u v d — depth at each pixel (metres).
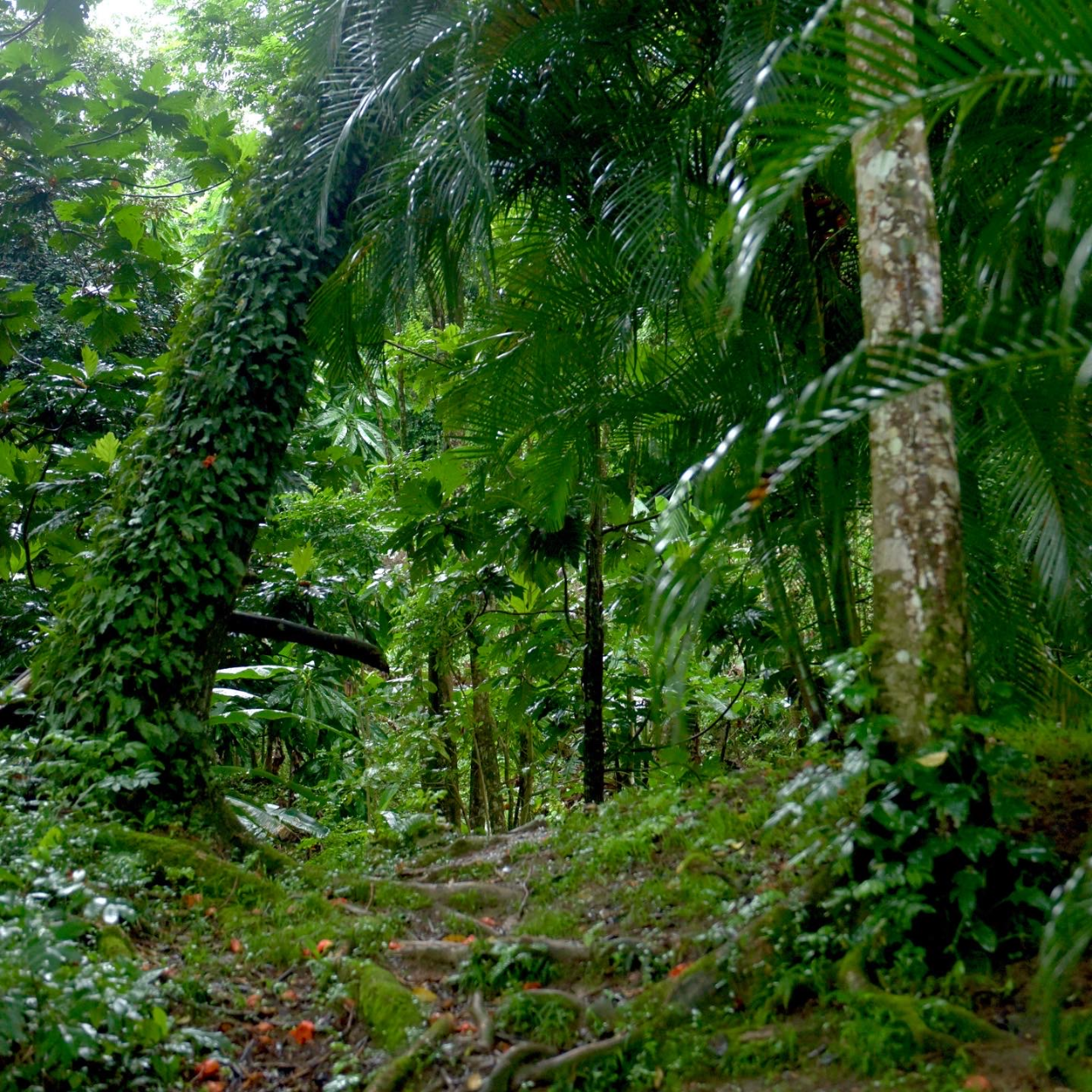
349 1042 3.07
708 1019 2.78
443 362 6.69
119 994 2.62
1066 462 3.75
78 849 3.88
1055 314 3.46
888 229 2.84
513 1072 2.72
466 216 4.86
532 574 6.15
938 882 2.78
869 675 2.99
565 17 4.30
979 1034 2.36
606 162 4.65
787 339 4.35
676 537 3.53
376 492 8.23
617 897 3.79
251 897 4.17
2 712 5.22
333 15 5.27
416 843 5.88
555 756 8.18
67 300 7.17
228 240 5.66
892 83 2.33
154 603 5.02
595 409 4.73
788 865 2.98
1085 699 4.26
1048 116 3.60
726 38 3.72
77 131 6.93
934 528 2.84
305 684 8.00
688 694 6.99
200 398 5.36
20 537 7.80
